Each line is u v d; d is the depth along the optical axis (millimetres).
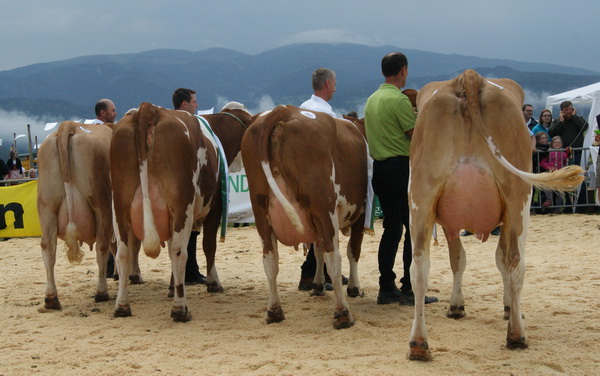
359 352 5188
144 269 9711
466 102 4840
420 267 4941
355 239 7254
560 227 12102
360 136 6926
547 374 4578
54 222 7059
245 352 5293
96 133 7277
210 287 7910
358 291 7379
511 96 4996
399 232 6859
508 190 4852
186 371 4863
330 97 7512
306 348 5363
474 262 9312
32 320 6605
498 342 5363
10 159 19922
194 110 8555
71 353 5402
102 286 7473
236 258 10477
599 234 11156
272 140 5812
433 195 4910
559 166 13398
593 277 7871
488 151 4836
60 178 6996
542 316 6176
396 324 6055
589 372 4625
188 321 6426
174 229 6375
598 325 5801
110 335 5941
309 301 7207
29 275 9312
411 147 5172
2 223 13273
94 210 7199
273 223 6055
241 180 14055
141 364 5066
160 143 6258
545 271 8359
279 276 8859
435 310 6613
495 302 6902
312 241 6117
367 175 6891
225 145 8445
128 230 6512
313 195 5812
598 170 12875
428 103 4988
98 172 7102
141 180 6172
